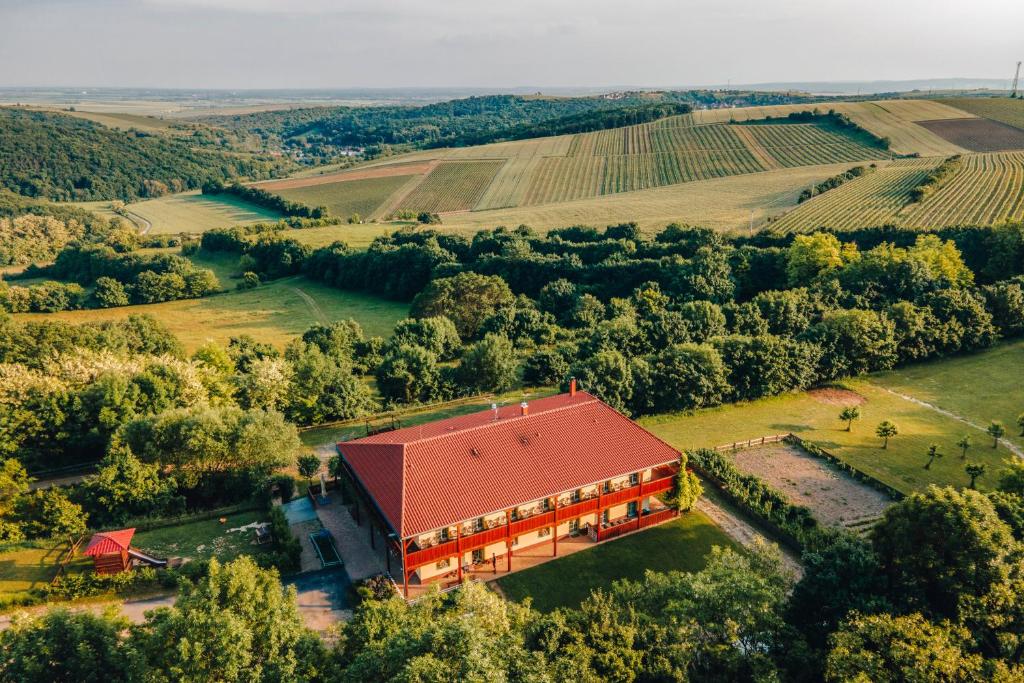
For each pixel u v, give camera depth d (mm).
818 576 34875
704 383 72750
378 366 84375
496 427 51656
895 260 101938
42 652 30656
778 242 130125
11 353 78000
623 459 51375
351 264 150250
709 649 31156
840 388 81750
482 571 48219
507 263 135250
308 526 53312
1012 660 29938
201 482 58344
